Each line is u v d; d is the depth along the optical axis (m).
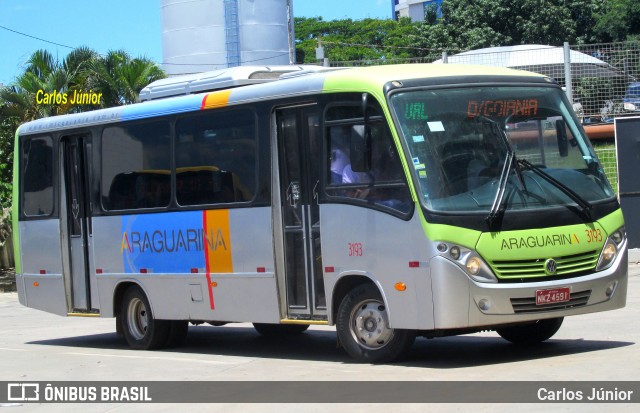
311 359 11.64
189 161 12.66
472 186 9.83
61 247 14.71
